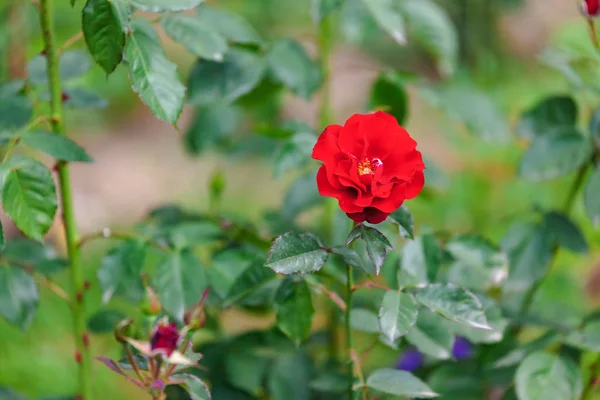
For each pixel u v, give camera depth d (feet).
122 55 4.16
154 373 3.99
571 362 4.48
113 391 5.86
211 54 4.49
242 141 5.40
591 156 4.70
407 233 4.07
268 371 4.84
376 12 4.65
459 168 8.03
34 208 4.15
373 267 4.10
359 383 4.20
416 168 3.95
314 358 5.12
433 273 4.45
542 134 4.69
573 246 4.66
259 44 4.70
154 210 4.94
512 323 4.81
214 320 4.76
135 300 4.68
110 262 4.45
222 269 4.57
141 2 4.13
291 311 4.27
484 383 4.84
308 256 4.05
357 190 3.92
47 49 4.31
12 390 4.84
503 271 4.46
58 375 6.07
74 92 4.64
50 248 4.68
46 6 4.27
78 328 4.54
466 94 5.11
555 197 7.09
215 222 4.74
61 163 4.39
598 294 6.82
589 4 4.43
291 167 4.58
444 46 5.08
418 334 4.43
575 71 4.73
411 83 5.00
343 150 3.95
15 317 4.51
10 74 6.09
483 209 7.12
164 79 4.16
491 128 5.08
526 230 4.70
